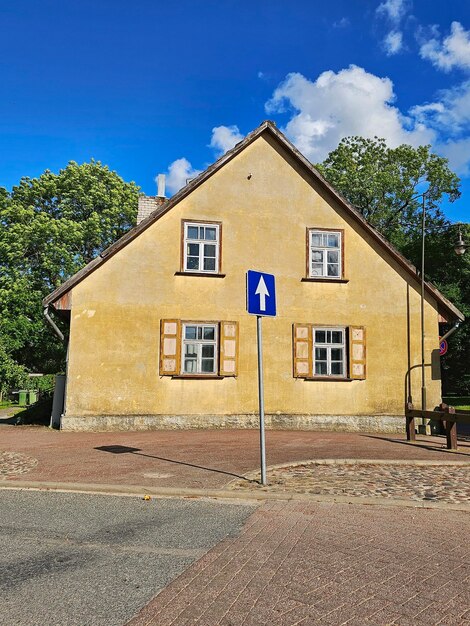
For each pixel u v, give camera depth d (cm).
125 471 947
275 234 1745
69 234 3853
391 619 395
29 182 4116
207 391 1644
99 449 1209
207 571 487
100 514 688
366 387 1725
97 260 1617
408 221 4091
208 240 1711
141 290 1641
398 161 4150
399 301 1775
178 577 472
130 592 440
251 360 1681
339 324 1741
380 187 4006
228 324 1672
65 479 880
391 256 1788
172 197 1677
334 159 4256
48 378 3556
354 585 455
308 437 1468
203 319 1669
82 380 1580
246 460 1062
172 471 947
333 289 1755
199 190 1717
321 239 1780
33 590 445
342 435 1544
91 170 4181
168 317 1647
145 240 1659
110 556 529
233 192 1739
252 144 1775
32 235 3831
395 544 568
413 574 482
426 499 754
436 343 1769
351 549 550
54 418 1702
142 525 637
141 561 514
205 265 1706
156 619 392
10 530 617
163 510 709
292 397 1688
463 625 387
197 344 1667
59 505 735
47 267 3800
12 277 3831
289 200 1769
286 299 1723
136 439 1386
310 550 546
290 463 1016
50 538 588
